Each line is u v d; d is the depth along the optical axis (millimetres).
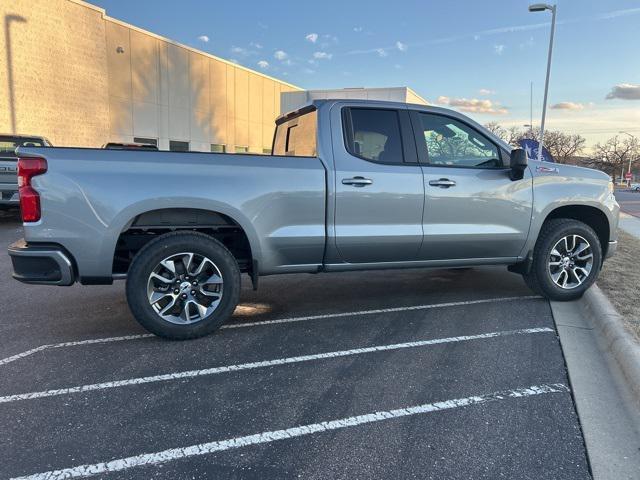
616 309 4785
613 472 2498
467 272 7000
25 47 17109
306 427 2881
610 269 6812
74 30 18891
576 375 3598
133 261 4012
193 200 4023
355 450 2658
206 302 4266
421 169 4660
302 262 4480
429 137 4793
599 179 5375
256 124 31344
